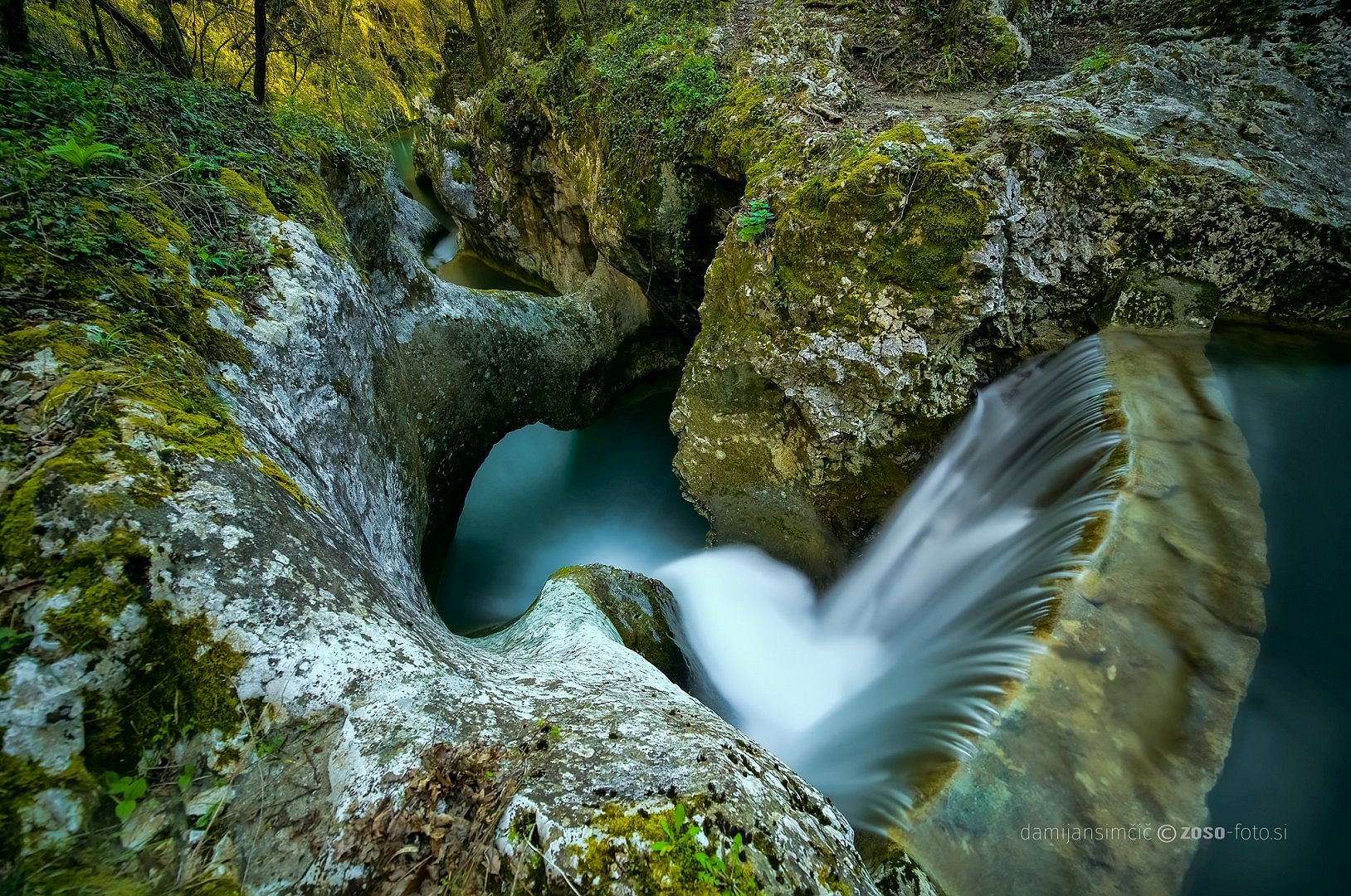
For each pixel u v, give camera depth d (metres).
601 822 1.93
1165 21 7.96
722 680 6.01
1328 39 6.63
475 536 8.98
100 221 3.39
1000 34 7.66
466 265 16.00
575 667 3.25
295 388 4.02
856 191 5.48
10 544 2.05
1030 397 5.72
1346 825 2.82
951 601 5.07
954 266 5.30
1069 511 4.33
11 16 4.84
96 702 2.01
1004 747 3.06
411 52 17.78
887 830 2.97
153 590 2.20
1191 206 5.27
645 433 11.55
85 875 1.78
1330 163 5.80
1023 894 2.63
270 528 2.61
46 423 2.36
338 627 2.51
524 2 15.42
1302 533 3.82
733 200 7.90
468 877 1.89
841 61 8.17
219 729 2.16
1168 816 2.77
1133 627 3.38
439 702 2.43
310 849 1.99
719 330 6.94
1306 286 5.20
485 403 8.48
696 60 8.55
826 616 6.77
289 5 9.68
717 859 1.89
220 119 5.54
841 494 6.57
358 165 7.01
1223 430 4.43
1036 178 5.47
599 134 9.48
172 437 2.58
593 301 10.77
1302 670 3.22
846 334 5.73
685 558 7.98
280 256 4.44
